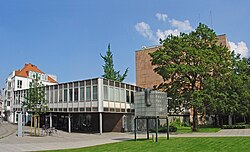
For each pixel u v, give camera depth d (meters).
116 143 25.50
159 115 26.33
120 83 43.78
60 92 44.97
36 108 36.34
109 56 69.31
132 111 46.09
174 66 38.50
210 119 62.84
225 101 43.62
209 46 42.59
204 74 39.44
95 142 27.86
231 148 19.91
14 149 22.62
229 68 42.59
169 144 23.02
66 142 28.28
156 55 40.28
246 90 49.16
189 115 60.31
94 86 40.12
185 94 38.94
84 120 48.59
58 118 51.56
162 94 27.02
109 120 46.22
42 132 40.31
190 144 22.55
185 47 38.88
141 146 22.64
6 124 58.12
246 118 62.34
